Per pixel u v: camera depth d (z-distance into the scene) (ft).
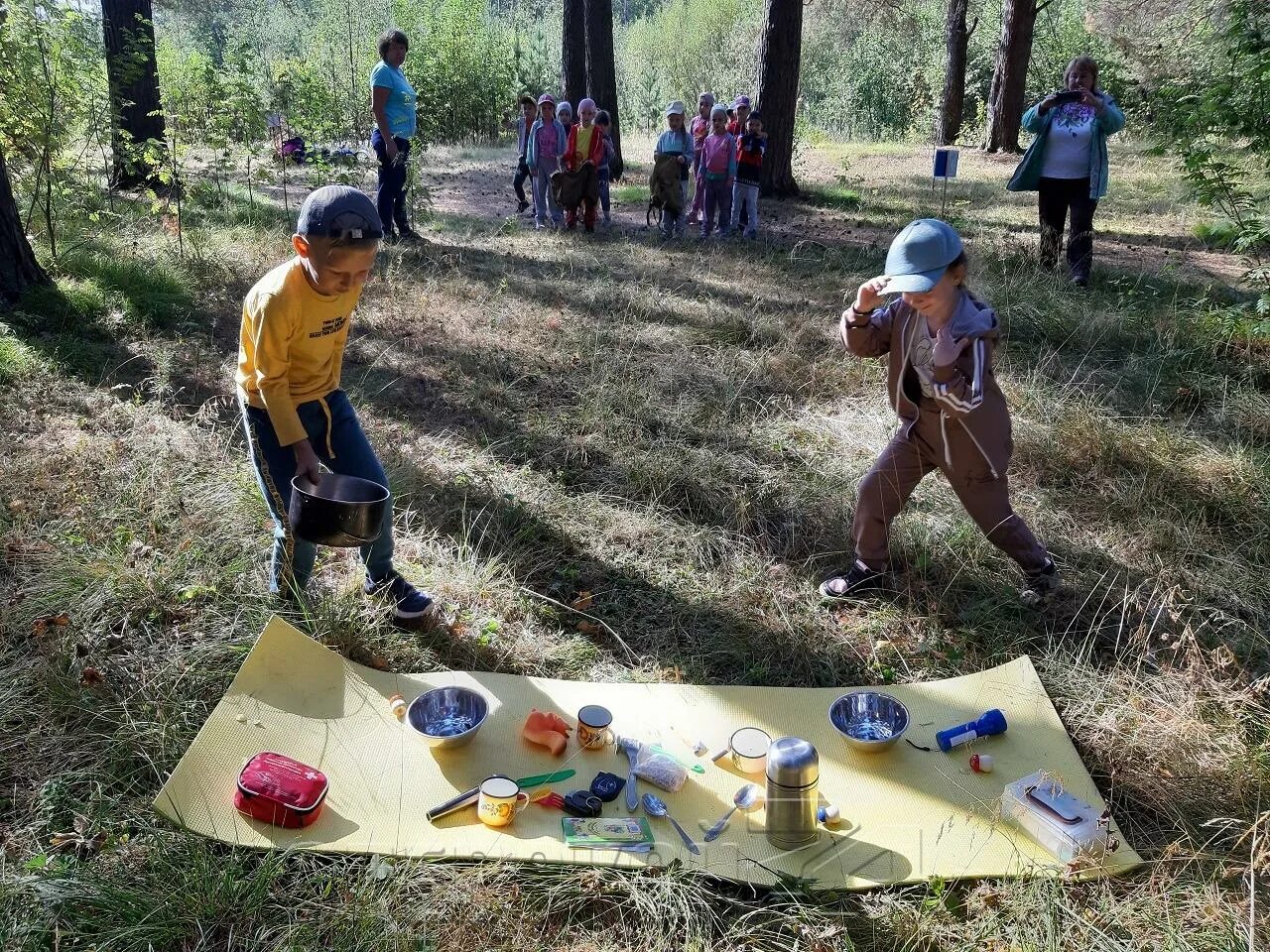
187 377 19.56
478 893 8.63
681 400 19.47
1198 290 27.25
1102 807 9.84
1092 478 16.62
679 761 10.46
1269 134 21.59
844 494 15.90
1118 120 26.78
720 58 115.14
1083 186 27.25
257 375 10.85
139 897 8.24
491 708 11.09
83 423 16.84
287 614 12.13
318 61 79.61
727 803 9.90
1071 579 13.93
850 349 12.39
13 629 11.55
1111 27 80.02
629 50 138.62
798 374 21.06
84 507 14.01
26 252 21.74
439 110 82.02
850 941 8.18
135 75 33.65
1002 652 12.53
